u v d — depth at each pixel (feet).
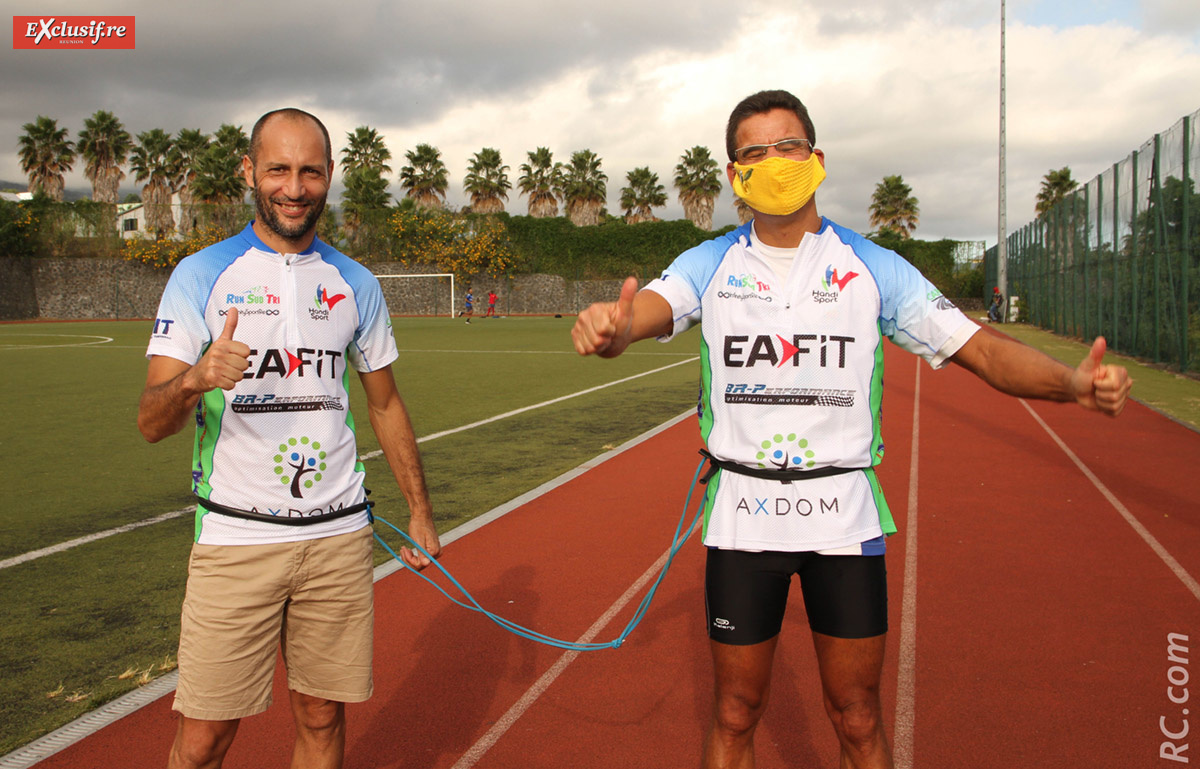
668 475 24.17
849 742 6.84
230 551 7.13
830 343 6.63
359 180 176.24
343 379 7.79
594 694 11.10
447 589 15.01
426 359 65.57
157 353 7.07
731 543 6.72
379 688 11.34
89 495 22.35
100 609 14.26
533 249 175.01
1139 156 56.54
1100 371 5.40
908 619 13.47
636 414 36.94
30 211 149.69
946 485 22.56
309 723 7.83
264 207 7.36
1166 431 30.40
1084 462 25.23
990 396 41.47
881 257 6.86
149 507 21.08
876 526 6.75
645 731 10.16
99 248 154.51
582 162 213.66
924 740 9.86
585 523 19.27
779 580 6.84
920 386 46.32
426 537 8.53
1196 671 11.49
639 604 14.24
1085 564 15.99
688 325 7.16
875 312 6.82
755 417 6.69
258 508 7.18
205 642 7.10
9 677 11.73
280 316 7.35
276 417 7.27
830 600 6.68
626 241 172.45
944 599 14.30
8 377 51.85
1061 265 83.66
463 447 29.12
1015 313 105.60
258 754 9.79
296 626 7.61
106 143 181.47
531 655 12.28
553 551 17.20
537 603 14.33
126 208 168.96
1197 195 45.65
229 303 7.25
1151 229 54.13
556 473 24.90
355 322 7.89
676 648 12.46
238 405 7.18
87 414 36.78
